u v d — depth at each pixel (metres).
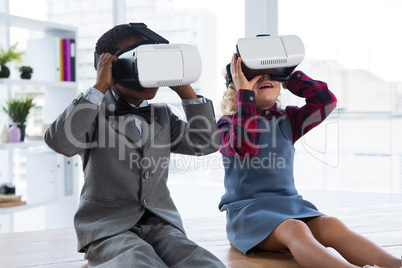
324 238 1.44
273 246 1.50
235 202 1.64
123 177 1.36
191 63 1.27
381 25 3.05
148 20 3.30
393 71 3.07
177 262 1.27
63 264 1.46
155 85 1.27
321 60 3.10
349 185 3.18
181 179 3.29
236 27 3.12
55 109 3.02
